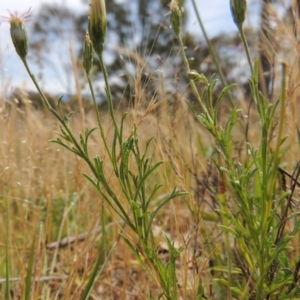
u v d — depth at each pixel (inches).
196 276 9.1
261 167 7.7
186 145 15.6
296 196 11.1
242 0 7.9
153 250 7.8
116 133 7.6
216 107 7.7
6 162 11.5
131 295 12.0
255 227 7.5
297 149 12.6
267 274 8.5
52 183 13.2
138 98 9.1
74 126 15.4
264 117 7.2
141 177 7.6
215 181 12.8
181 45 9.0
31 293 10.3
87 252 10.8
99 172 7.6
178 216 11.7
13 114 13.2
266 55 13.8
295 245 10.0
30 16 7.6
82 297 9.4
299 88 11.0
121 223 13.6
